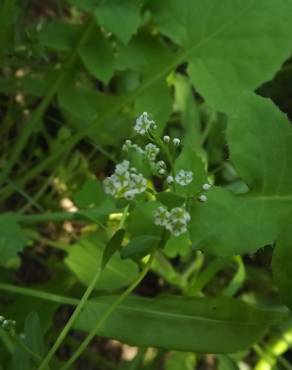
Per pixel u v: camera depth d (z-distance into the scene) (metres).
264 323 0.26
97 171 0.39
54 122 0.41
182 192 0.24
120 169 0.22
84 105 0.35
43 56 0.33
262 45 0.31
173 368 0.35
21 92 0.39
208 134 0.39
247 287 0.40
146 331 0.27
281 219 0.24
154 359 0.34
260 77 0.31
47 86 0.35
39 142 0.41
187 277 0.37
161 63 0.33
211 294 0.40
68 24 0.33
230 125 0.24
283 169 0.24
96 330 0.24
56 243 0.34
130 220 0.24
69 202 0.40
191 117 0.38
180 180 0.22
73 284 0.33
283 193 0.24
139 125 0.23
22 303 0.31
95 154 0.40
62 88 0.34
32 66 0.36
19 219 0.30
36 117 0.35
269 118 0.24
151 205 0.24
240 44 0.32
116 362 0.40
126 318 0.27
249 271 0.40
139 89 0.33
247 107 0.24
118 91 0.40
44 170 0.40
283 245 0.24
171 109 0.33
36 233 0.35
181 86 0.39
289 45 0.31
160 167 0.23
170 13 0.32
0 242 0.28
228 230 0.24
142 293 0.41
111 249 0.23
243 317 0.26
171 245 0.30
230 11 0.32
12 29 0.35
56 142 0.38
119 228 0.23
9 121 0.39
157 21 0.32
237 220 0.24
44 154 0.40
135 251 0.23
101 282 0.31
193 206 0.24
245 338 0.26
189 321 0.27
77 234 0.40
